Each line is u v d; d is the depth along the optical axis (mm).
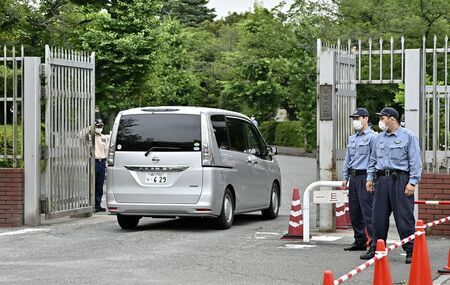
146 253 12859
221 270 11391
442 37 35375
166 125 15672
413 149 11984
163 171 15539
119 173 15742
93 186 18422
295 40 55031
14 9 31625
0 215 16484
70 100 17391
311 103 56062
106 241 14211
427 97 15281
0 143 17609
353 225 13352
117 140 15867
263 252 13094
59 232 15461
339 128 15781
